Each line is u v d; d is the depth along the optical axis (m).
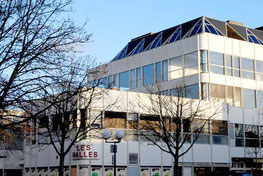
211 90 43.69
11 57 14.54
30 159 34.62
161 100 33.44
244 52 47.38
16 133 18.95
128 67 50.44
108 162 30.95
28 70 14.94
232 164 40.16
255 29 51.41
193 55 44.47
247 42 47.81
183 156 35.75
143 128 31.36
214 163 37.97
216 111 35.84
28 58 15.21
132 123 32.81
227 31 47.38
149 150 33.41
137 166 32.50
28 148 34.78
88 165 29.89
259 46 48.84
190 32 46.31
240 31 48.88
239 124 41.44
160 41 49.00
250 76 47.44
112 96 31.92
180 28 48.03
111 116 31.64
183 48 45.38
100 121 28.36
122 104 32.53
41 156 33.59
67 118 25.31
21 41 14.96
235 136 40.81
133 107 33.00
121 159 31.72
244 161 41.31
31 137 33.84
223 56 45.53
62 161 24.52
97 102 30.89
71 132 30.64
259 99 47.72
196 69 43.97
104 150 30.84
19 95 15.01
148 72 48.12
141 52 49.28
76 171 29.97
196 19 47.22
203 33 44.38
